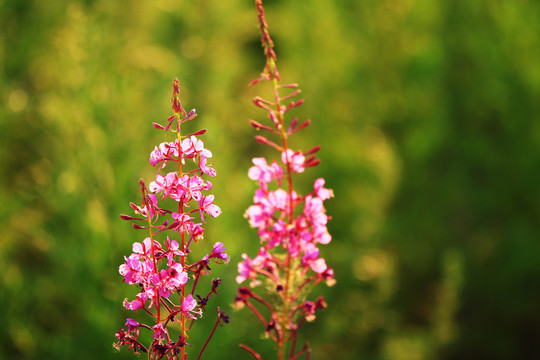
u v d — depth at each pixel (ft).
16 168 17.57
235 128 24.44
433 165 25.12
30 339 14.64
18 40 17.69
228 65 23.71
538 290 21.86
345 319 23.26
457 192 24.07
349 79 26.91
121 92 16.40
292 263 5.18
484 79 22.88
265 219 5.03
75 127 15.89
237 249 15.98
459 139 24.09
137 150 15.67
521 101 21.79
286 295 5.14
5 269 15.55
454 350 22.22
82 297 14.71
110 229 14.74
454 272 21.74
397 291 24.73
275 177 5.08
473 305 22.90
